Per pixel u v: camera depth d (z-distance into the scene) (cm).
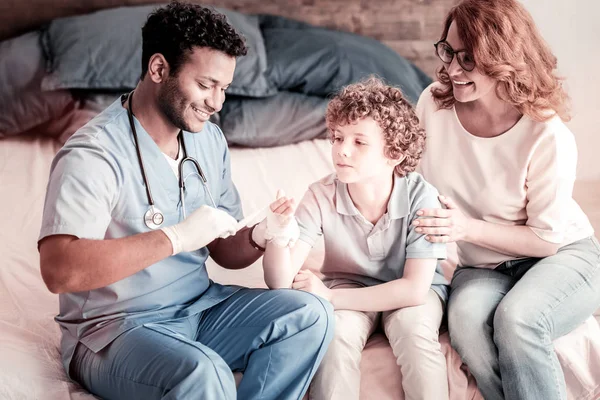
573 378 176
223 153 183
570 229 191
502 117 184
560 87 184
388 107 171
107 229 159
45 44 300
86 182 150
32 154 283
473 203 189
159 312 163
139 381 149
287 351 160
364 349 172
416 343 164
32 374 159
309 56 313
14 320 180
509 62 174
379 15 358
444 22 184
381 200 180
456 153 189
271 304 165
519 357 162
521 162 181
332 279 188
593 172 328
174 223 166
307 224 181
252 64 304
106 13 306
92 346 157
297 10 353
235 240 179
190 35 153
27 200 245
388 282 175
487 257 189
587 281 179
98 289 159
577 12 321
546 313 167
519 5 179
